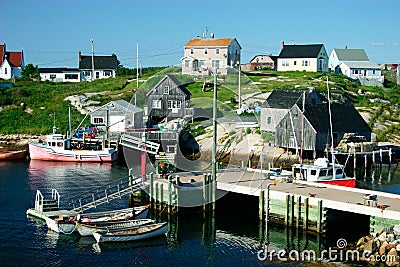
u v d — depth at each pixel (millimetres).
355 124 62656
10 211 38250
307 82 91625
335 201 32688
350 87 94188
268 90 81875
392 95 94625
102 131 66062
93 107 79562
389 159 61469
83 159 61750
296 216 34062
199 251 31531
